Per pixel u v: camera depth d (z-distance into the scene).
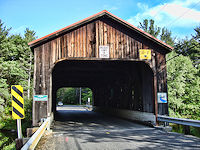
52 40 10.16
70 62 11.90
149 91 11.30
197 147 5.72
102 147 5.71
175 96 18.45
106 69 15.05
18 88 4.14
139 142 6.46
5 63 20.98
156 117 10.42
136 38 11.09
